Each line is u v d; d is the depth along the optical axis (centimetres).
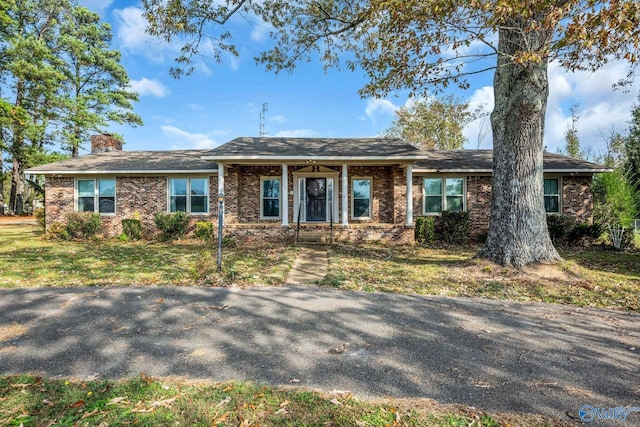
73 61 2742
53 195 1441
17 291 575
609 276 727
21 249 1066
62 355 340
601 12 474
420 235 1319
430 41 677
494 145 785
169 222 1317
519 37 693
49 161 2488
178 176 1424
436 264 844
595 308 513
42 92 2383
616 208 1288
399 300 545
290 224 1338
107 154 1677
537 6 506
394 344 374
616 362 335
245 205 1466
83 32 2711
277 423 230
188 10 906
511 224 744
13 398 258
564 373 312
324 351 354
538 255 729
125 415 237
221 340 381
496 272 720
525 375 307
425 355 346
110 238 1398
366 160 1270
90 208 1439
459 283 655
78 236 1362
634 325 441
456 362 331
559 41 530
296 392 271
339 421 233
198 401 256
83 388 275
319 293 582
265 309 494
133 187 1430
